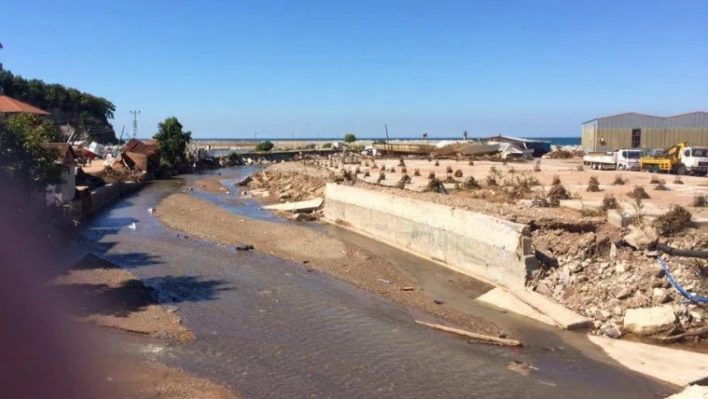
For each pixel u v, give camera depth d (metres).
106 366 11.96
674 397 9.88
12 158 15.81
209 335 14.39
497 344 13.95
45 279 18.47
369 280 20.06
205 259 22.86
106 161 64.38
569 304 16.12
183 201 42.53
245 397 10.97
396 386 11.63
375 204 28.83
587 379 11.95
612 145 60.88
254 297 17.77
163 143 75.62
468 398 11.12
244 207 39.78
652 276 15.62
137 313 15.73
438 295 18.31
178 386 11.20
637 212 19.98
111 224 31.69
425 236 24.20
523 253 17.80
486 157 71.12
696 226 18.55
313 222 33.50
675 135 58.69
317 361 12.88
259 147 119.25
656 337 13.86
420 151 85.12
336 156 90.31
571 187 32.25
